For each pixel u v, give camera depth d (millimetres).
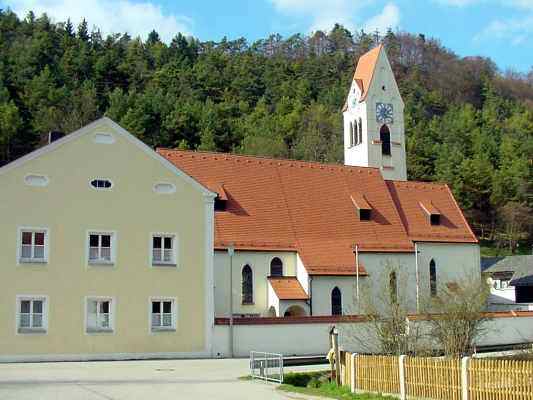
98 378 30406
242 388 27781
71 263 39906
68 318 39438
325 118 146250
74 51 151125
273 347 44375
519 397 21359
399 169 70375
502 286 83875
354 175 62188
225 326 43250
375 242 57469
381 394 26547
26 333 38438
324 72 185875
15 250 38750
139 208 41969
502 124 158625
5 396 24203
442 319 39219
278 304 50500
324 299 52406
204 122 129000
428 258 60031
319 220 56625
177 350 41812
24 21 166375
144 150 42562
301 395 26109
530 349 41469
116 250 41062
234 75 171375
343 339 46250
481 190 126688
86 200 40719
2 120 105938
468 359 23062
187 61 174250
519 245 126250
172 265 42344
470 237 62938
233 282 50719
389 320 37812
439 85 196125
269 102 164125
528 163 132000
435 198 65688
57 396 24297
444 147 132000
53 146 40312
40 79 127250
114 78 152875
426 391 24547
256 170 57312
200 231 43469
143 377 31094
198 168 54750
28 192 39469
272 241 52969
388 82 71188
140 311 41219
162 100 133000
